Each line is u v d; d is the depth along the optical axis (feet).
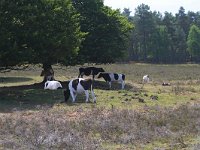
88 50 126.62
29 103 78.95
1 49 87.56
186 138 46.03
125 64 333.83
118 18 134.21
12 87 110.22
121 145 42.75
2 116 60.90
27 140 43.60
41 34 92.27
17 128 49.90
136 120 55.57
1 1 88.79
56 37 94.17
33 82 137.28
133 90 104.99
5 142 42.73
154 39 409.90
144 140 44.65
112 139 44.83
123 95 90.94
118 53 132.16
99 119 56.24
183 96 92.02
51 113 63.77
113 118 57.06
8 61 90.33
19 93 94.89
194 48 399.65
